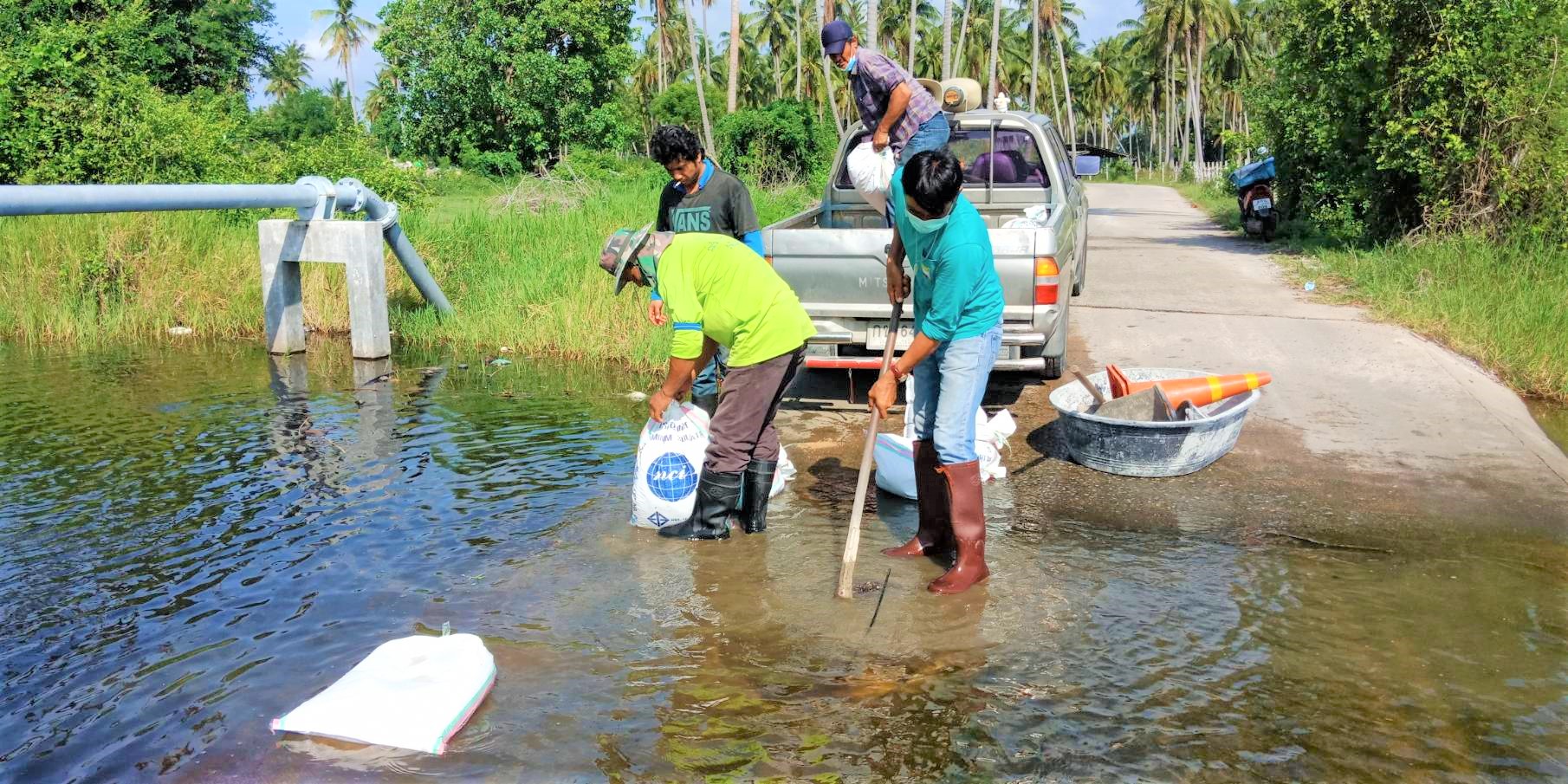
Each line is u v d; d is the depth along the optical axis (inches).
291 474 221.1
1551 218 439.8
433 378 319.9
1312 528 186.5
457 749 118.9
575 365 339.6
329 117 1952.5
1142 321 342.0
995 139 305.9
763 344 177.5
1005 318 243.1
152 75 1139.3
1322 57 526.6
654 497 183.8
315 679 134.7
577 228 459.5
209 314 414.3
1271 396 266.1
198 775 114.2
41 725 124.6
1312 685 132.4
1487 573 166.4
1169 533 185.5
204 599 159.2
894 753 118.0
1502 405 254.8
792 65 2321.6
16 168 537.6
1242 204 648.4
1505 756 116.9
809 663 138.7
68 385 309.7
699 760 116.8
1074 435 222.5
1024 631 147.6
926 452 173.6
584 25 1185.4
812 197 812.0
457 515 195.3
